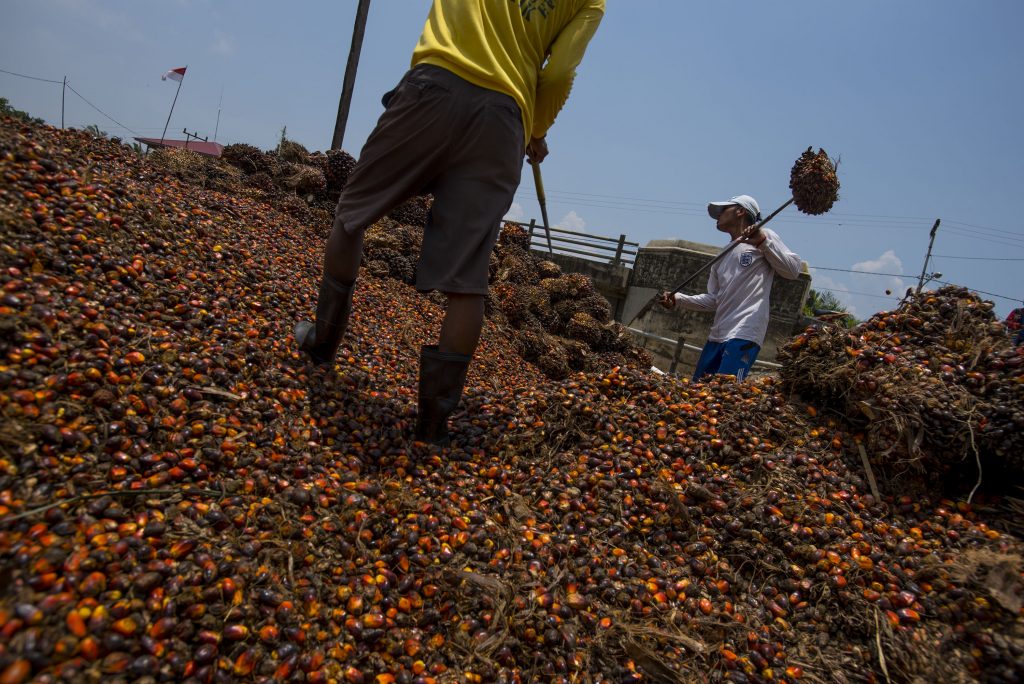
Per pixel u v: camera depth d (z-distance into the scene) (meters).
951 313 2.47
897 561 1.82
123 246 2.45
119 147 3.99
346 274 2.36
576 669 1.55
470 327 2.21
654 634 1.63
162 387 1.80
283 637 1.32
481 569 1.77
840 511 2.00
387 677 1.39
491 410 2.62
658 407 2.60
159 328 2.10
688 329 12.72
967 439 2.03
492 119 2.10
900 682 1.54
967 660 1.51
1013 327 2.65
